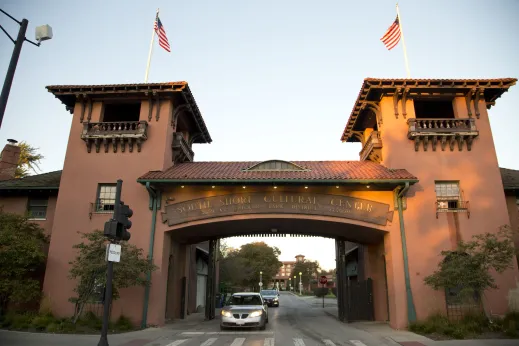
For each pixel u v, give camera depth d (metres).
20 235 16.25
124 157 18.19
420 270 16.09
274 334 14.39
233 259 50.91
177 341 12.62
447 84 17.95
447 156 17.70
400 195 16.84
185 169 18.44
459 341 12.34
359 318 19.72
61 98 19.14
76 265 15.23
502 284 15.72
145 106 19.00
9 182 19.67
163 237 16.94
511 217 18.31
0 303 16.12
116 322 15.46
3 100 9.01
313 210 17.08
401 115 18.38
